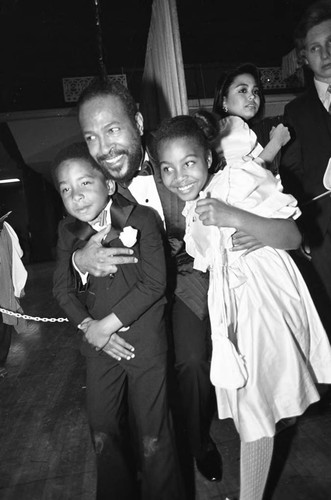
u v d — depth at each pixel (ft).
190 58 27.27
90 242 5.76
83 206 5.68
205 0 24.07
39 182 54.19
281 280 5.64
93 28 25.08
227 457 7.76
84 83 29.55
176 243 6.81
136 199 6.70
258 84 8.63
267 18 25.08
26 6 23.95
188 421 6.81
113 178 6.16
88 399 5.85
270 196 5.54
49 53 27.12
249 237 5.57
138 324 5.73
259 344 5.35
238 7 24.56
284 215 5.53
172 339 7.14
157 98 12.99
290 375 5.38
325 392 9.11
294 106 9.14
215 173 6.22
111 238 5.81
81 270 5.81
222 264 5.54
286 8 24.52
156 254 5.73
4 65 27.84
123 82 27.66
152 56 13.50
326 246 8.89
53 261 49.65
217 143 7.16
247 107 8.48
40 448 8.86
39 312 22.48
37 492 7.39
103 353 5.81
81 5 24.18
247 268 5.58
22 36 25.66
